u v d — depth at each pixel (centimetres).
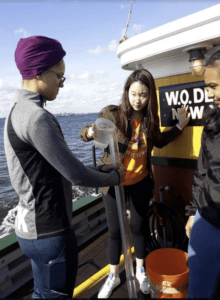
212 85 104
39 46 95
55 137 91
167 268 173
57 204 102
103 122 125
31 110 92
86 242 239
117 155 131
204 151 119
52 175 100
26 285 187
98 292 177
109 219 165
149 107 149
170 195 204
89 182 103
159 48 146
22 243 106
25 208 104
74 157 98
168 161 197
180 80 177
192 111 174
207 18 120
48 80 101
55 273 106
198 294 118
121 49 169
